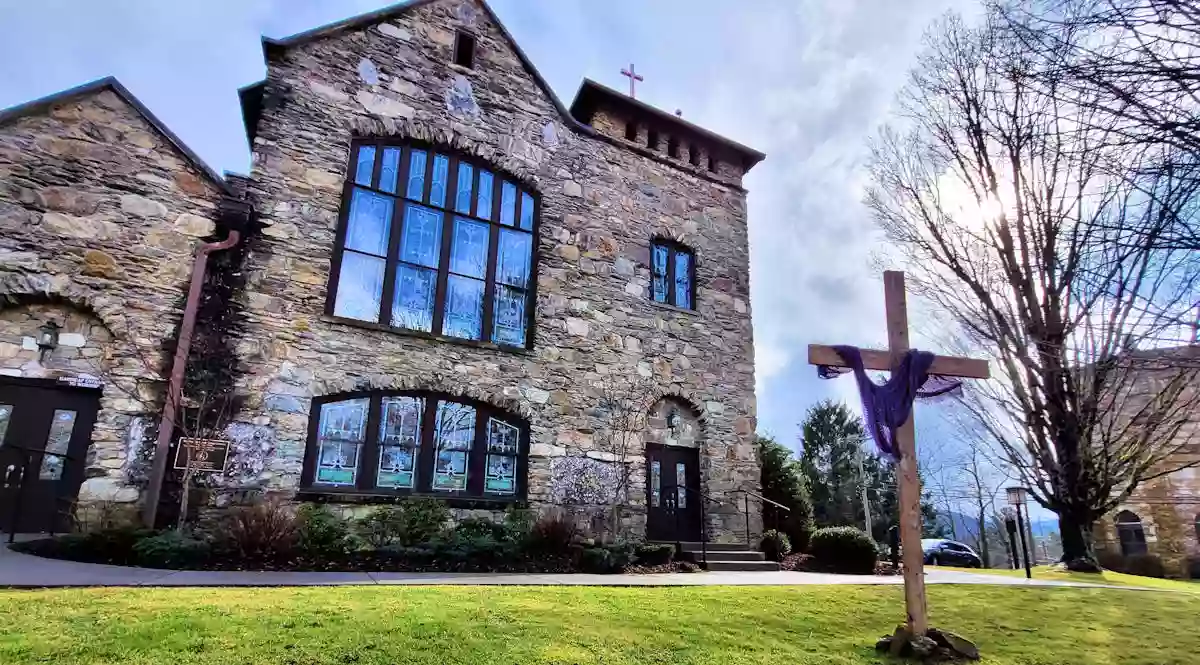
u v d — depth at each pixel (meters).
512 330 11.34
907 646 4.62
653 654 4.19
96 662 3.28
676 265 13.70
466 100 11.73
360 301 10.08
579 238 12.31
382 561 8.12
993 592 7.93
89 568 6.43
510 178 11.94
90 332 8.34
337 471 9.32
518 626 4.59
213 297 8.95
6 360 7.92
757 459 13.15
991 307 14.15
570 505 10.77
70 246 8.33
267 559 7.47
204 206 9.16
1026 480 14.70
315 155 10.14
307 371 9.33
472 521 9.62
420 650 3.86
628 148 13.53
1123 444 13.64
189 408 8.48
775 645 4.70
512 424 10.86
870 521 29.75
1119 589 8.88
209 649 3.59
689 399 12.67
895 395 5.11
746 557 11.41
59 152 8.51
